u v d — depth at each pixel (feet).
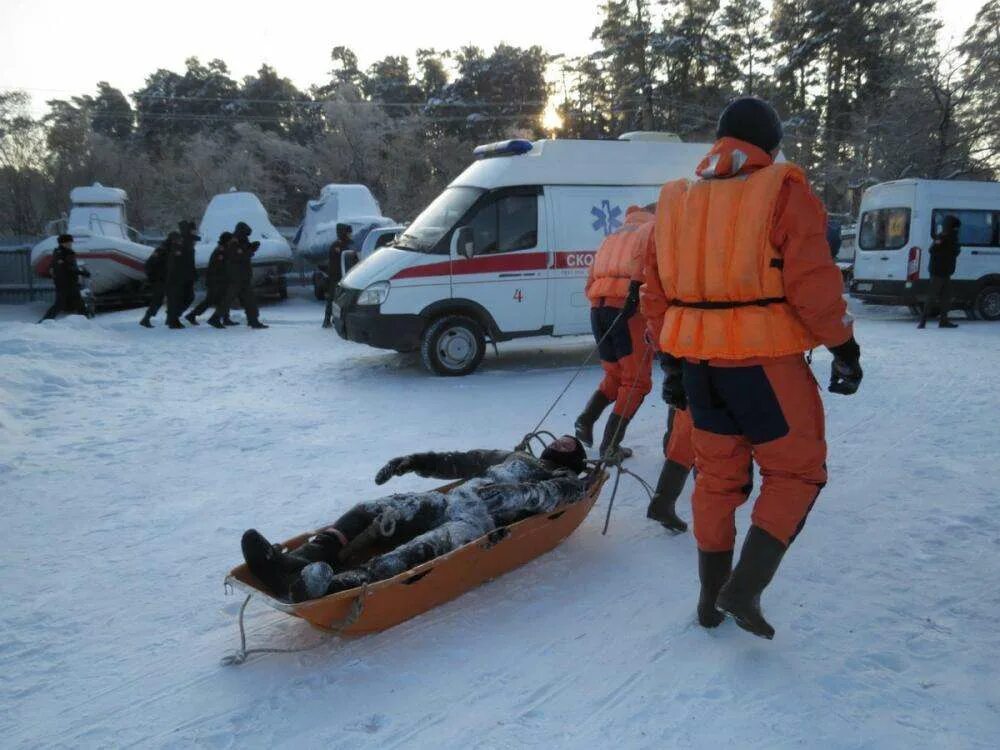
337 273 51.19
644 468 20.53
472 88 207.51
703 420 11.31
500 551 13.35
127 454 22.59
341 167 168.14
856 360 10.72
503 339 34.40
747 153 10.70
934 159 110.01
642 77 163.53
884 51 147.74
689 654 11.51
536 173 34.22
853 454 21.22
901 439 22.54
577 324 35.06
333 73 226.79
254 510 17.98
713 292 10.64
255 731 10.08
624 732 9.84
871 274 58.08
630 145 35.96
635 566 14.49
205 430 25.17
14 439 24.13
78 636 12.57
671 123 163.43
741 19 162.20
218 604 13.56
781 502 10.92
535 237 34.19
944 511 16.81
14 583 14.43
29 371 32.01
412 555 11.87
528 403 28.30
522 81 206.18
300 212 178.81
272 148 169.58
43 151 157.17
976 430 23.22
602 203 35.04
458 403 28.55
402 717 10.27
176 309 50.44
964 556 14.61
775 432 10.72
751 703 10.28
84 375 33.83
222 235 51.37
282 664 11.57
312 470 20.89
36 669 11.65
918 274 54.95
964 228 55.42
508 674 11.17
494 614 12.83
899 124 114.62
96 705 10.75
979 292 55.98
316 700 10.68
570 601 13.23
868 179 117.91
